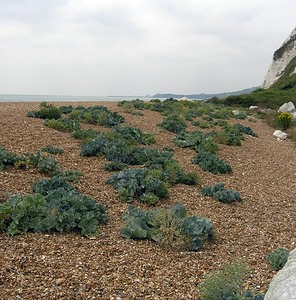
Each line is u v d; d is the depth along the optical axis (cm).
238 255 587
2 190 696
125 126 1453
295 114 2967
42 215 601
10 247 521
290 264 365
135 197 775
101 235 600
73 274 469
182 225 614
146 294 444
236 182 1005
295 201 905
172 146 1309
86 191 767
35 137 1097
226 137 1537
